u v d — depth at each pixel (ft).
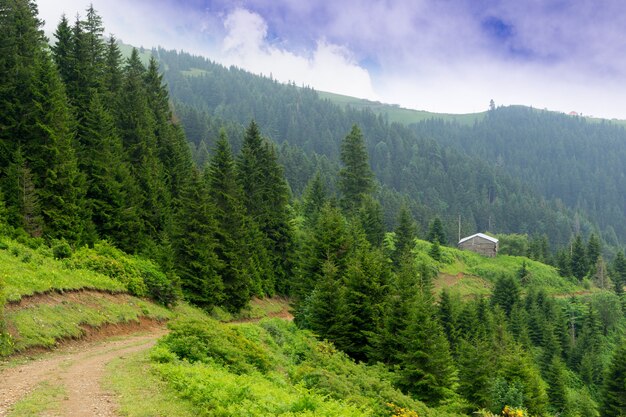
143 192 157.48
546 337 225.97
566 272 362.74
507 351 153.07
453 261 323.37
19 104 125.18
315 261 142.10
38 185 122.72
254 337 84.23
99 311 82.69
